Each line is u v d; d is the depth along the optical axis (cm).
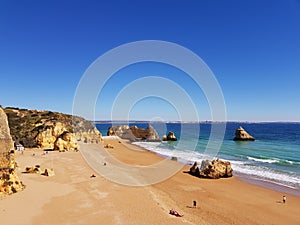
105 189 2852
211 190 3138
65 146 5975
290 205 2628
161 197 2730
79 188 2838
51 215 2064
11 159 2583
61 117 8162
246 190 3158
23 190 2634
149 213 2195
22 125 6950
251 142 9031
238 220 2202
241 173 4059
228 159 5356
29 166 3941
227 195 2942
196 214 2294
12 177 2572
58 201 2386
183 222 2050
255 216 2311
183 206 2503
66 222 1947
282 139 10169
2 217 1969
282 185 3381
